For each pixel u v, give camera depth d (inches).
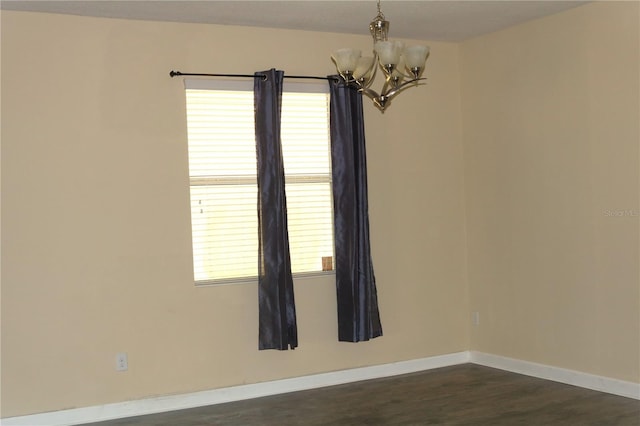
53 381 175.9
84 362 178.9
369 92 141.9
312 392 200.4
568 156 195.5
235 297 194.9
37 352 174.6
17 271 172.7
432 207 225.3
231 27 195.2
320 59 206.7
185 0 169.8
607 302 187.5
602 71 184.9
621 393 184.5
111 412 181.2
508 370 217.2
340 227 203.2
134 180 184.1
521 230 211.2
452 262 228.7
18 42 173.0
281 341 191.8
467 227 229.9
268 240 192.4
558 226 199.8
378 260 216.1
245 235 198.2
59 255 176.6
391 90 138.4
